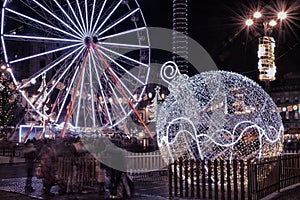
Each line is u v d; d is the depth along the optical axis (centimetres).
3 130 4700
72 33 3209
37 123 4566
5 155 3466
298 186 1559
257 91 1577
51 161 1558
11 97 5181
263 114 1542
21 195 1520
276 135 1568
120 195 1420
